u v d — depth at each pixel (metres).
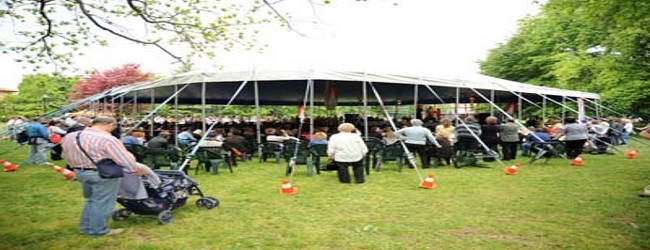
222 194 6.80
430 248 4.25
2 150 14.84
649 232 4.71
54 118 15.68
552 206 5.92
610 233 4.68
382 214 5.54
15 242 4.44
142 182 4.85
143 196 4.82
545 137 10.83
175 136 13.28
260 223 5.12
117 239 4.52
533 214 5.51
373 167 9.90
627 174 8.80
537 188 7.25
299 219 5.30
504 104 24.95
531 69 27.73
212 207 5.81
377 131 13.02
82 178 4.38
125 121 19.97
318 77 11.26
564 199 6.37
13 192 7.02
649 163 10.69
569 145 11.06
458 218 5.33
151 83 13.05
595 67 22.72
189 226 4.99
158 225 5.01
